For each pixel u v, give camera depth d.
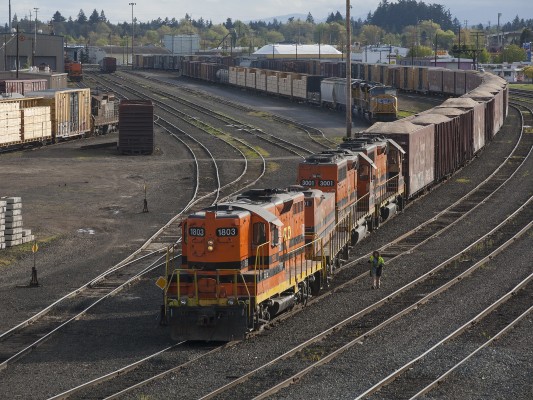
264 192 54.09
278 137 156.75
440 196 101.38
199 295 48.00
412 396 39.31
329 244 63.66
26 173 118.31
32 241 77.88
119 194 103.69
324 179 68.19
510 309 55.19
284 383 40.78
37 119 143.25
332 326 51.59
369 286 62.12
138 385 40.97
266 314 50.50
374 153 81.62
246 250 49.09
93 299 59.31
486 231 81.56
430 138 101.31
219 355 46.16
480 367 43.41
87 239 79.50
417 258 70.94
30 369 44.56
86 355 47.03
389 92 171.25
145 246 76.00
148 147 137.88
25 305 57.88
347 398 39.03
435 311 54.84
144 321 53.84
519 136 154.88
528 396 39.38
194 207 94.81
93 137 164.25
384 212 85.38
